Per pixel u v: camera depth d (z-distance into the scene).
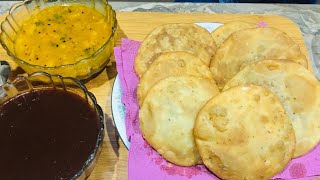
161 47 0.32
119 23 0.37
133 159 0.28
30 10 0.36
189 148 0.27
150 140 0.28
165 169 0.28
